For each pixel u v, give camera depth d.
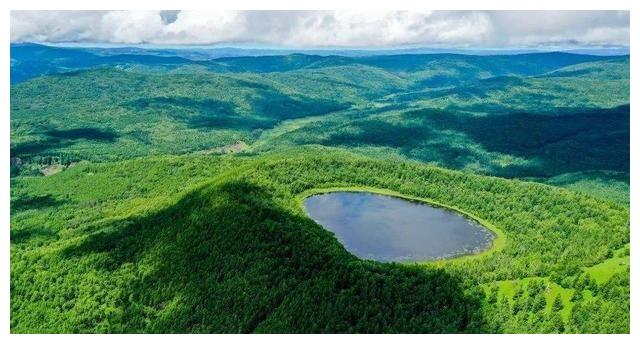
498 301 146.50
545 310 141.12
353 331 136.62
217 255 168.38
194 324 151.75
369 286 146.50
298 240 165.25
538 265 165.00
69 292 175.75
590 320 134.00
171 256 178.12
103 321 161.00
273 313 145.62
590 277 154.38
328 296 144.25
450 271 161.50
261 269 157.88
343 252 164.62
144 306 163.50
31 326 165.12
